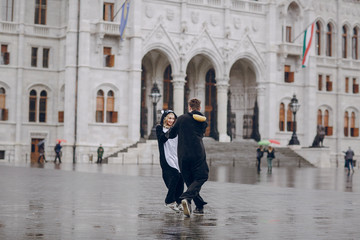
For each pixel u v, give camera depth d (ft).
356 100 256.11
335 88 251.39
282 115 234.58
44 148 207.41
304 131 238.48
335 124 250.98
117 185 79.97
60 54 209.77
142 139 212.64
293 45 232.73
